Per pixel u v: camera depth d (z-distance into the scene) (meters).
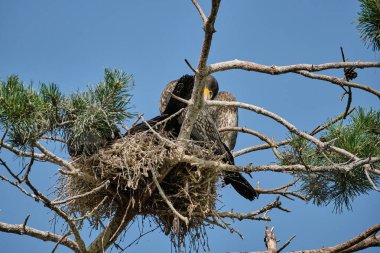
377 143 20.34
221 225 19.38
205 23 16.05
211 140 20.81
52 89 17.30
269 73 17.55
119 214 19.41
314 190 20.61
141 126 20.33
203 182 19.67
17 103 16.47
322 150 18.00
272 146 21.42
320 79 18.67
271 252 20.11
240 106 18.31
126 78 18.03
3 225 19.38
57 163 17.77
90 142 18.62
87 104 17.77
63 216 16.70
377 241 20.38
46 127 17.23
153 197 19.66
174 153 18.84
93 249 18.84
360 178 20.25
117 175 18.59
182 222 19.84
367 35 18.58
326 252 20.23
